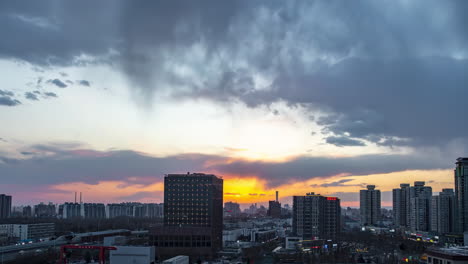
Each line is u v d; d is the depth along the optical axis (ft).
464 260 583.99
